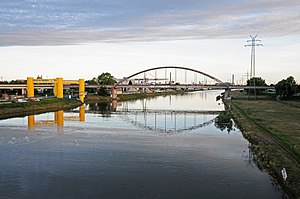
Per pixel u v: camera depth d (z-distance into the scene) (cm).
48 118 5922
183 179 2245
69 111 7444
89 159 2777
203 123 5372
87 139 3738
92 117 6175
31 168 2502
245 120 5028
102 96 12100
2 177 2283
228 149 3194
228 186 2100
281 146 2975
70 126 4850
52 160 2741
